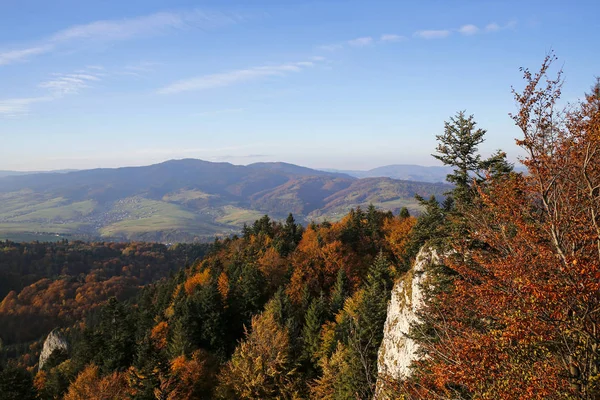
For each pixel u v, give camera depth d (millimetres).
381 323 39750
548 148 13914
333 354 39719
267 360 42688
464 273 16828
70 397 52219
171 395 41875
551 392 10531
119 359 57938
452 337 15109
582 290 10109
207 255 126312
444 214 23906
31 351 128250
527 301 11461
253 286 65312
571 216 13156
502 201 16188
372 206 94750
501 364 11570
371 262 71875
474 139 22531
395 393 17031
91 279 189875
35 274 194000
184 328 58594
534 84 13227
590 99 15438
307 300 60625
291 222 108750
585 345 10758
